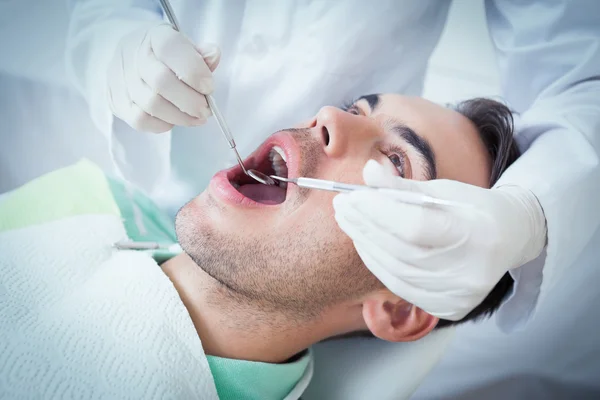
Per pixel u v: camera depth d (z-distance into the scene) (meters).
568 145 1.01
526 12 1.15
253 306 0.88
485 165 0.98
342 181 0.87
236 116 1.34
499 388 1.17
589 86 1.09
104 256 0.96
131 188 1.32
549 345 1.12
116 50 1.10
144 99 0.99
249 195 1.01
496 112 1.00
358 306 0.92
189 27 1.32
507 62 1.18
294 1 1.25
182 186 1.39
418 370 1.07
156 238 1.24
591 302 1.07
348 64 1.26
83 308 0.82
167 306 0.84
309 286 0.87
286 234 0.86
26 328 0.78
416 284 0.80
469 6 1.19
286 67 1.29
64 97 1.46
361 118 0.92
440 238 0.75
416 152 0.90
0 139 1.47
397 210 0.73
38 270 0.88
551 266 0.99
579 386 1.14
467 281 0.78
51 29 1.42
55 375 0.72
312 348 1.12
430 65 1.25
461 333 1.15
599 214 0.98
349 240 0.86
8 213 1.10
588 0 1.08
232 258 0.87
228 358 0.89
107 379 0.73
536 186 0.95
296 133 0.91
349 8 1.22
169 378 0.75
